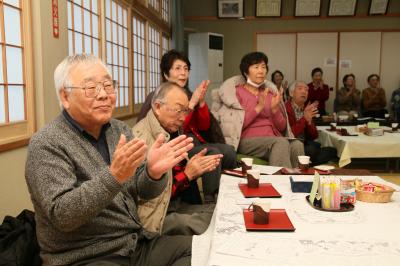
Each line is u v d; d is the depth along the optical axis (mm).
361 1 8508
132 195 1650
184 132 3012
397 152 4262
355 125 5844
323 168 2406
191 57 7977
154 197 1616
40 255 1414
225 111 3691
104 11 3834
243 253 1141
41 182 1263
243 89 3729
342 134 4734
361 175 2266
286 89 6938
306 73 8820
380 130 4664
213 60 8000
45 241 1368
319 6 8523
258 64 3584
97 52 3742
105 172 1218
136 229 1576
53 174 1271
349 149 4293
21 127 2307
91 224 1401
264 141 3438
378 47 8609
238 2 8641
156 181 1565
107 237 1442
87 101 1379
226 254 1135
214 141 3305
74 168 1374
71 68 1401
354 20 8586
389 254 1131
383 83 8711
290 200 1725
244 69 3660
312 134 4465
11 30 2221
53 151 1319
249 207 1572
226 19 8781
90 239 1407
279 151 3264
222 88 3764
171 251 1575
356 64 8703
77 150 1394
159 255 1566
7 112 2189
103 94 1398
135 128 2133
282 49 8797
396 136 4648
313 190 1664
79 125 1445
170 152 1539
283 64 8836
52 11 2611
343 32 8633
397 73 8664
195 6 8797
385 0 8375
